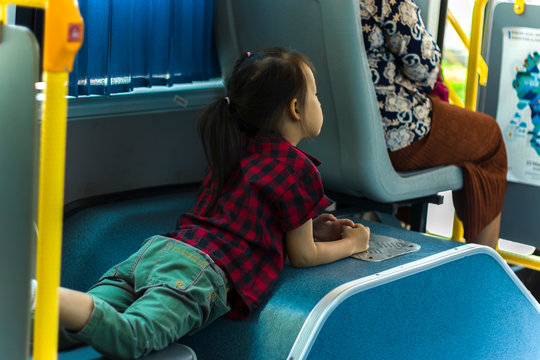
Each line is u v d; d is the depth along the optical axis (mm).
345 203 2828
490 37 3129
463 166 2750
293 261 2000
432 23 3000
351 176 2547
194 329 1779
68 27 1144
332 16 2291
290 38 2482
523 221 3160
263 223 1883
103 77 2588
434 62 2654
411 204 2916
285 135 1986
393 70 2629
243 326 1857
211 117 1980
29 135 1259
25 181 1279
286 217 1898
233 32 2750
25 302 1312
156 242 1863
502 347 2238
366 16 2529
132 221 2598
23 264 1304
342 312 1791
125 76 2650
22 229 1296
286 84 1926
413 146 2695
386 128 2629
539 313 2336
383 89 2605
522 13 3006
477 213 2773
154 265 1798
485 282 2182
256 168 1903
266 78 1925
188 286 1726
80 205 2748
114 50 2600
